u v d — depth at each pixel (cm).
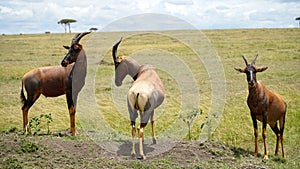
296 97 1538
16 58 2969
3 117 1312
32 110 1418
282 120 946
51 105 1500
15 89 1777
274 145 1064
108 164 771
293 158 944
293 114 1295
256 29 6688
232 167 797
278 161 899
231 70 2236
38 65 2539
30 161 770
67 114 1388
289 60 2661
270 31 5984
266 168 813
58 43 4450
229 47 3566
